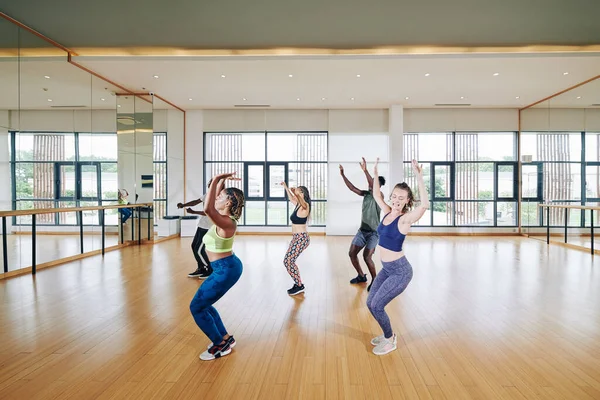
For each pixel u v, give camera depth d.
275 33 5.90
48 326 3.16
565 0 5.37
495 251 7.38
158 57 6.39
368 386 2.16
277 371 2.35
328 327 3.15
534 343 2.80
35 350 2.67
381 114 10.12
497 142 10.28
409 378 2.26
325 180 10.38
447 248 7.78
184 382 2.21
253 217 10.47
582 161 7.81
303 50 6.30
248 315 3.47
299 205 4.23
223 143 10.50
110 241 7.59
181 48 6.25
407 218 2.55
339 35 5.92
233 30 5.87
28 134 5.58
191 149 10.31
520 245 8.28
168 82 7.60
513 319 3.34
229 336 2.66
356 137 10.16
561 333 3.01
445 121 10.20
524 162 10.01
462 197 10.28
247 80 7.49
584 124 7.72
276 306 3.76
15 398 2.02
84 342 2.82
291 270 4.21
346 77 7.29
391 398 2.03
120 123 7.86
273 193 10.44
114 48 6.25
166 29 5.84
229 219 2.50
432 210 10.30
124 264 6.01
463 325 3.20
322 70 6.86
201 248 5.05
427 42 6.05
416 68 6.74
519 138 10.18
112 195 7.55
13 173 5.26
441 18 5.62
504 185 10.29
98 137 7.14
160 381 2.22
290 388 2.14
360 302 3.91
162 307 3.71
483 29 5.77
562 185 8.45
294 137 10.44
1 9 5.20
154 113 9.21
